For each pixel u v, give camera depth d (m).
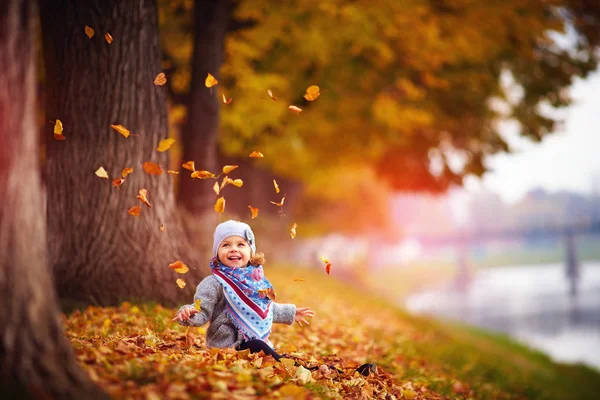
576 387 13.11
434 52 13.09
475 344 14.32
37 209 2.85
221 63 9.88
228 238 4.64
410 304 43.44
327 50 12.05
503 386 8.60
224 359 4.12
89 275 6.47
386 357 7.05
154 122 6.69
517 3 12.67
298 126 14.30
